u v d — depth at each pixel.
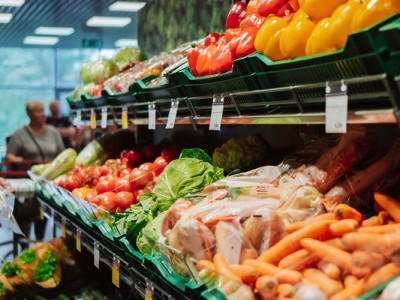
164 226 1.62
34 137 6.06
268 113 1.56
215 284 1.29
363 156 1.53
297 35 1.38
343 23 1.23
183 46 3.11
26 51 14.87
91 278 3.22
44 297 3.09
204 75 1.92
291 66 1.37
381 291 1.11
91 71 3.87
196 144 3.11
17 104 15.08
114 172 3.07
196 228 1.41
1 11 9.45
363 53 1.11
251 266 1.25
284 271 1.20
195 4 3.59
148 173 2.59
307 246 1.23
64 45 14.04
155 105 2.36
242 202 1.49
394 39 1.02
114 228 2.06
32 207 4.33
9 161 5.89
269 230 1.36
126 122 2.71
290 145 2.35
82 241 2.62
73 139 7.39
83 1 8.64
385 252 1.13
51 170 3.64
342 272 1.16
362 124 1.60
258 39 1.53
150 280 1.70
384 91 1.10
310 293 1.13
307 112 1.38
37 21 10.45
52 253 3.20
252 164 2.29
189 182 2.04
